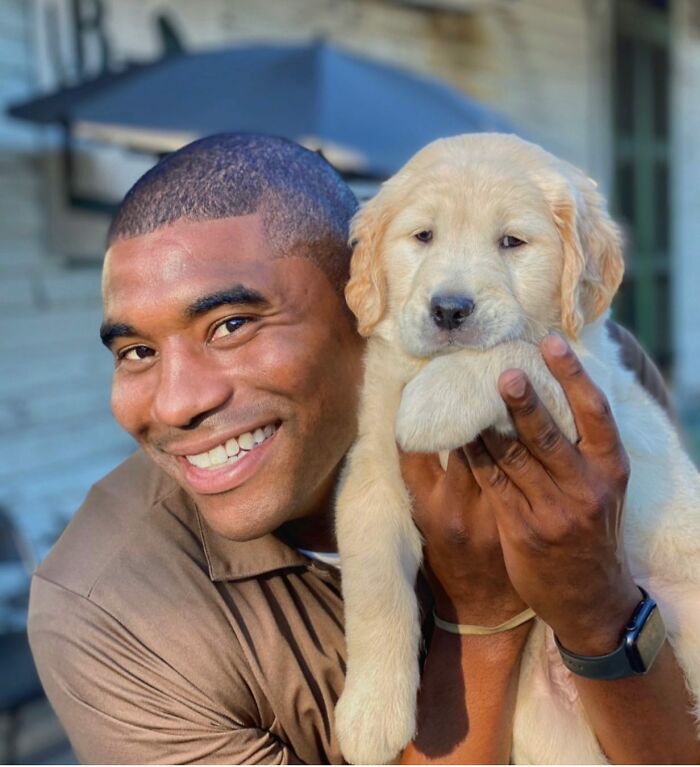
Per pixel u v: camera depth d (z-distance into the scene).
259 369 1.82
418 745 1.97
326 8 6.58
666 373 9.60
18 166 5.19
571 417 1.83
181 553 1.97
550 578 1.74
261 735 1.93
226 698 1.91
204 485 1.88
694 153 9.74
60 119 4.18
